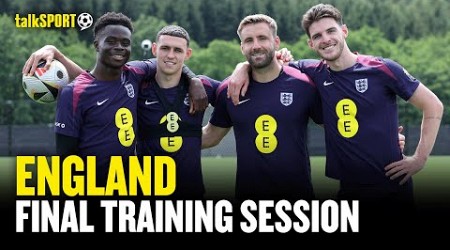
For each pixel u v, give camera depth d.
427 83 38.59
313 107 6.03
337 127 5.84
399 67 5.82
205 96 6.00
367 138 5.76
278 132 5.91
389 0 57.47
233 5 56.44
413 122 34.78
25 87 6.18
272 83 5.94
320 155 27.14
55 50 6.29
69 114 5.75
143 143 6.07
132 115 5.89
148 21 45.84
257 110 5.93
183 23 55.19
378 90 5.77
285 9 55.84
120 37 5.72
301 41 42.56
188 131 6.02
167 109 5.99
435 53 41.44
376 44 42.62
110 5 52.56
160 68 5.95
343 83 5.83
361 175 5.84
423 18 55.94
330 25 5.74
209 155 24.84
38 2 47.75
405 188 5.92
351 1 55.81
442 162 21.50
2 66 36.44
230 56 40.12
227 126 6.33
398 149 5.89
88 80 5.83
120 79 5.91
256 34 5.74
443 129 28.17
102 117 5.79
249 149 5.98
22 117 34.91
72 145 5.79
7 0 47.03
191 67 39.88
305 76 6.00
